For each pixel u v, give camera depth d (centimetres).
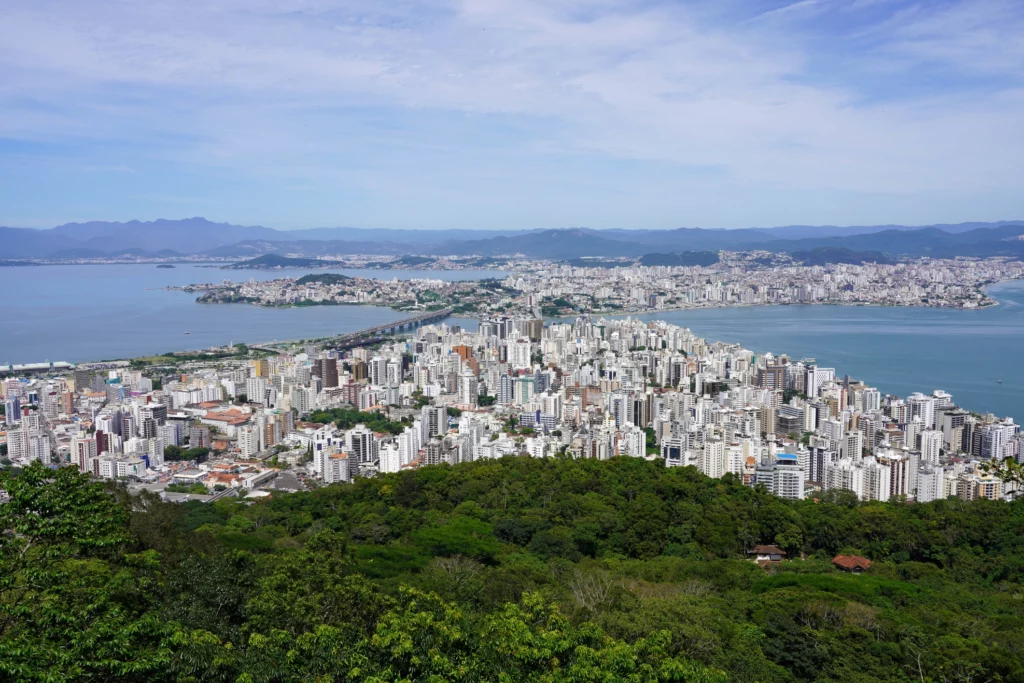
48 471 3416
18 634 2652
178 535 5934
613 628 4794
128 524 5088
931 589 6469
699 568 6744
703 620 5062
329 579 4334
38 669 2462
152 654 2728
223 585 4284
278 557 5334
